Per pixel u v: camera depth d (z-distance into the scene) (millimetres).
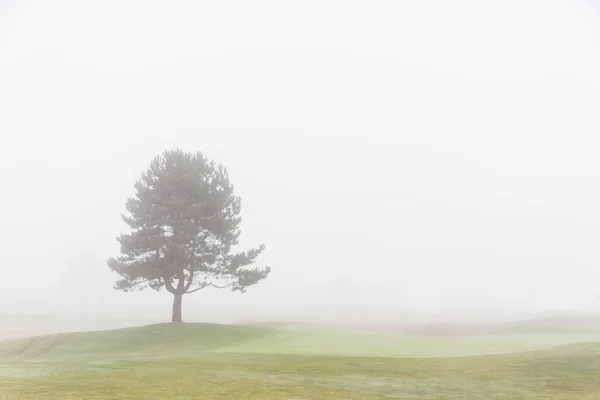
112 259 39812
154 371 20234
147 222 40281
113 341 34219
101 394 15234
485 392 17172
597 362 20969
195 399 14922
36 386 16438
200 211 40031
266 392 16328
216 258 41469
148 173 41562
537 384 18344
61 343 33875
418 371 20984
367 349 29297
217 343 33656
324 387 17484
